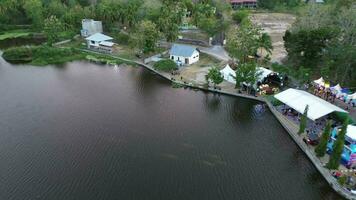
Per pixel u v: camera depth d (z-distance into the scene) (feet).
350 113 259.19
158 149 225.56
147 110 283.79
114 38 520.42
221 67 383.65
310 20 417.08
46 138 238.27
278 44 477.36
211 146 230.48
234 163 212.02
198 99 308.19
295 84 321.11
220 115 276.41
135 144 231.09
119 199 178.70
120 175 198.49
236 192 185.88
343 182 182.29
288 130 246.47
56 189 186.60
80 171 201.98
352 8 401.49
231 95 313.32
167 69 375.45
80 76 374.02
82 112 278.67
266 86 312.50
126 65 415.03
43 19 589.73
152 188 187.52
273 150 226.99
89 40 482.69
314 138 222.48
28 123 260.01
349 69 307.58
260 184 192.95
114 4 586.04
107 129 250.57
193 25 532.73
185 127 255.70
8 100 303.68
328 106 240.73
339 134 186.19
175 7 542.98
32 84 346.95
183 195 182.39
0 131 248.11
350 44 328.08
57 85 344.28
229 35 460.96
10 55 439.22
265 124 261.85
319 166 202.28
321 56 348.59
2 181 193.47
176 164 209.77
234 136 243.81
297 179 197.57
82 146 228.22
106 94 319.06
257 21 632.79
